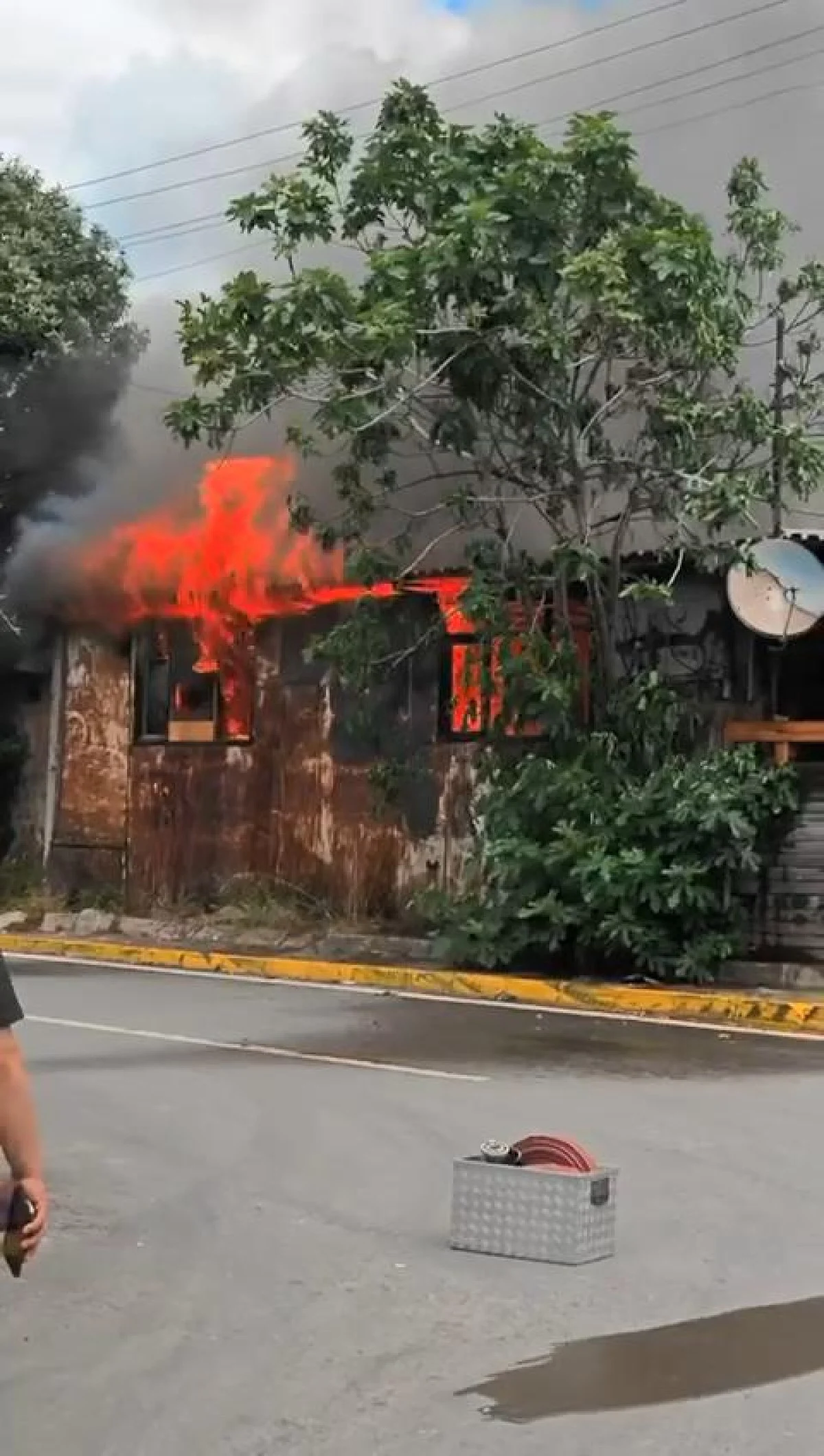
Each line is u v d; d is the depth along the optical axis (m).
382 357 14.52
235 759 19.64
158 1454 4.57
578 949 15.45
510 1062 11.16
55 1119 9.16
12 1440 4.66
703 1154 8.34
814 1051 11.77
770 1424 4.81
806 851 15.02
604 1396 5.04
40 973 16.31
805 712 16.30
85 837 21.06
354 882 18.45
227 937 18.39
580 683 15.62
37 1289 6.12
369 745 18.44
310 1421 4.82
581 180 14.72
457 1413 4.89
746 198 15.72
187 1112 9.35
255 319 15.00
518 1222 6.55
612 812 15.08
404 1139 8.66
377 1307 5.91
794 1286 6.18
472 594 15.22
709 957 14.75
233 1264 6.46
